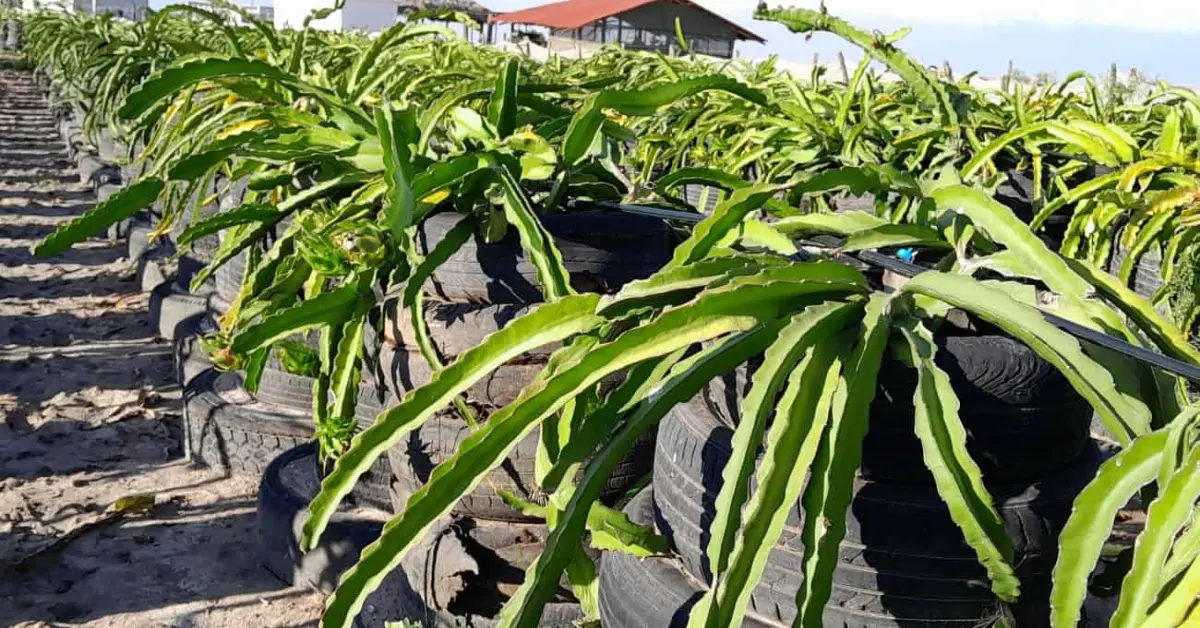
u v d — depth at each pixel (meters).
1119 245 3.85
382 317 2.42
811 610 1.30
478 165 2.23
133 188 2.30
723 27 35.25
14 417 4.35
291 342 2.55
